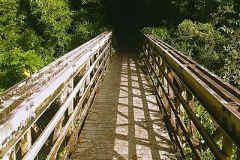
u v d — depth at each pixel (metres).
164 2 11.28
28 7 8.91
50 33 8.82
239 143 1.23
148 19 13.50
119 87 6.01
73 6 10.81
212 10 9.36
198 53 8.55
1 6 7.82
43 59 8.05
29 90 1.51
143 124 3.93
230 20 8.64
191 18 10.43
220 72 7.47
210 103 1.67
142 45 9.96
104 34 7.49
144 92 5.61
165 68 4.51
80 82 3.08
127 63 9.27
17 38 8.04
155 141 3.40
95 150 3.16
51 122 1.84
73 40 9.47
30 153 1.40
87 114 4.11
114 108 4.61
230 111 1.32
